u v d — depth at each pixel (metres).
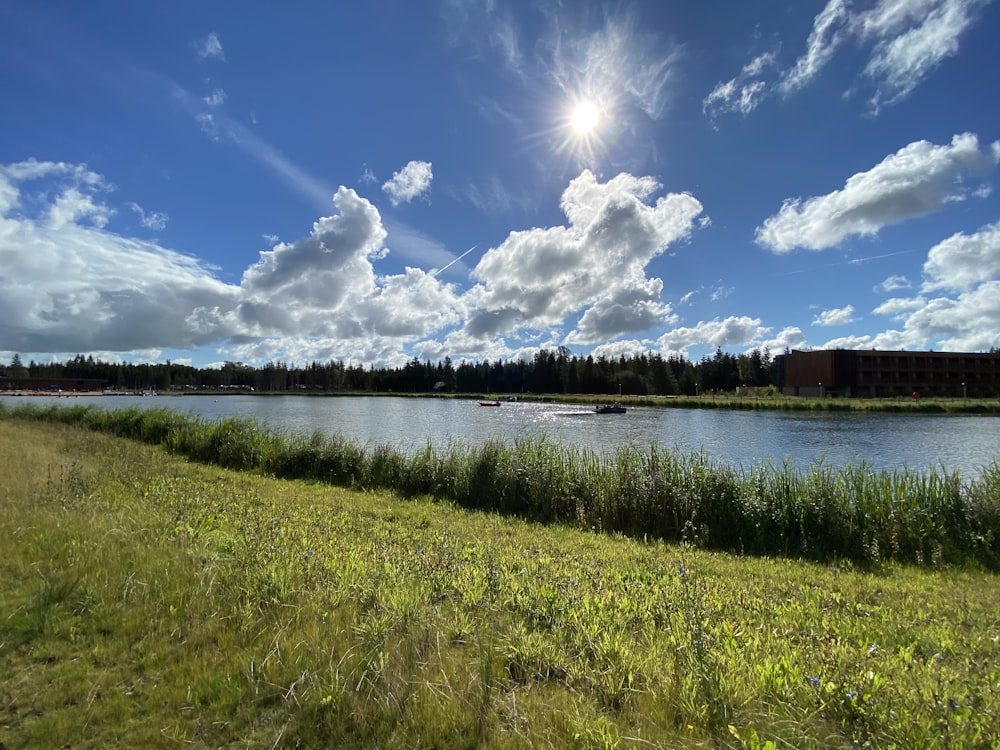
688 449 28.50
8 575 4.29
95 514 6.12
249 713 2.69
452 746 2.46
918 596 5.92
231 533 6.05
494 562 5.63
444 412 65.94
